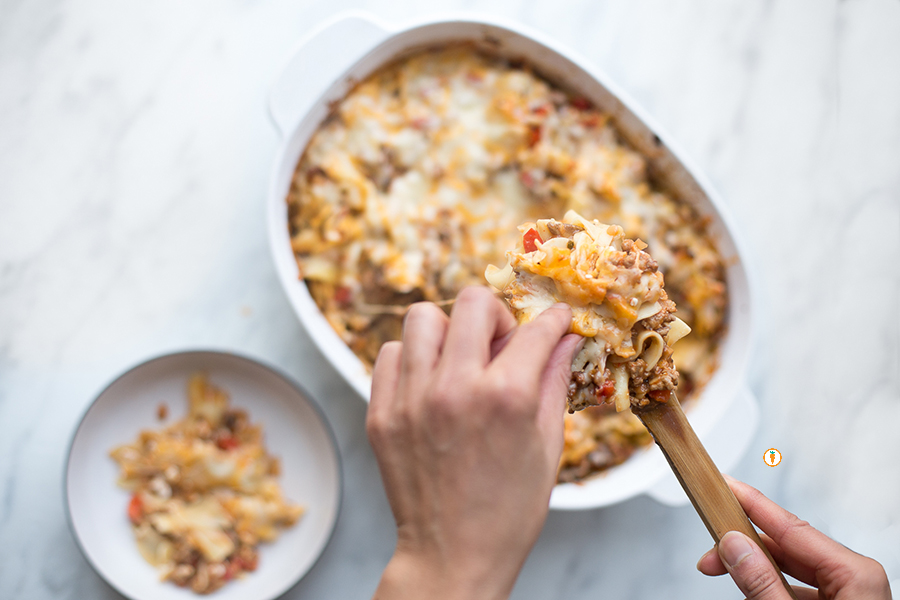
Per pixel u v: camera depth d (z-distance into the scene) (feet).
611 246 1.45
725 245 2.27
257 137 2.46
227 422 2.36
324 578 2.38
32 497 2.37
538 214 2.30
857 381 2.50
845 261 2.53
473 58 2.34
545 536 2.45
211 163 2.44
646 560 2.45
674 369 1.48
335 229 2.25
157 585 2.27
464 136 2.30
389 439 1.37
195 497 2.31
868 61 2.56
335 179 2.26
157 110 2.44
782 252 2.53
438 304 2.24
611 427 2.28
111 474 2.32
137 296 2.41
